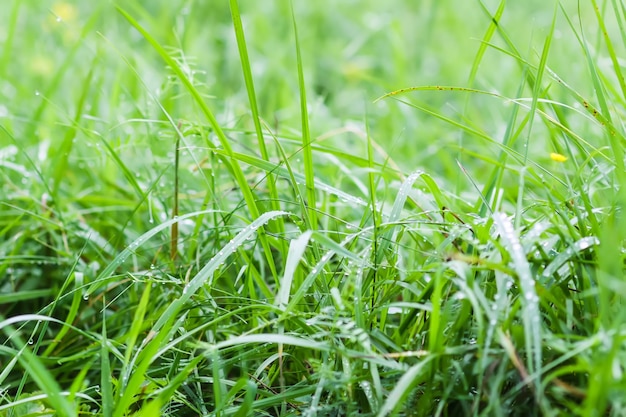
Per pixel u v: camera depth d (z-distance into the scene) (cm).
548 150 108
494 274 82
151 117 108
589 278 79
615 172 85
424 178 86
